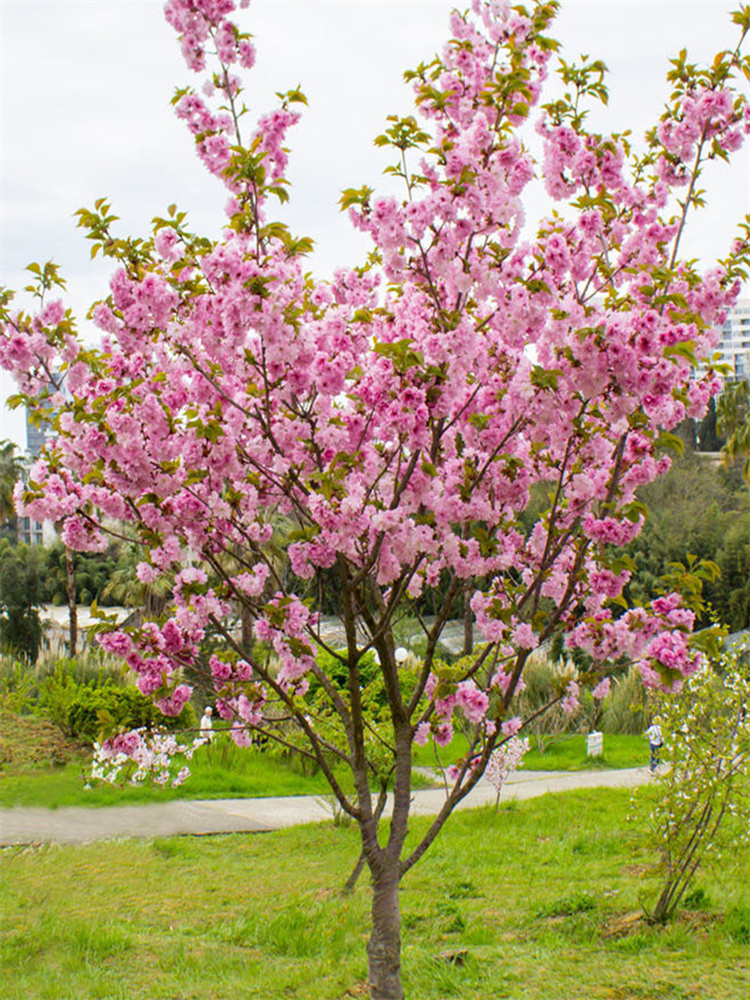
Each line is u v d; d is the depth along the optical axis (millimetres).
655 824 6258
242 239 4051
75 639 22250
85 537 4469
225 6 4125
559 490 4172
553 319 3924
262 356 3811
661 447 4223
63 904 7180
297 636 4363
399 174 3939
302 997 5004
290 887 7762
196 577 4340
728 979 4938
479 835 9445
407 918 6496
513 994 4855
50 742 14922
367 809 4148
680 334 3732
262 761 14492
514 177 4195
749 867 7004
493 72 4348
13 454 34312
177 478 4191
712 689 6445
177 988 5160
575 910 6445
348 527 3818
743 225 5098
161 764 11555
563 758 16047
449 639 26297
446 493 4297
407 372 3779
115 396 4086
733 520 36125
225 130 4324
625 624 4512
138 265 3936
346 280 5258
